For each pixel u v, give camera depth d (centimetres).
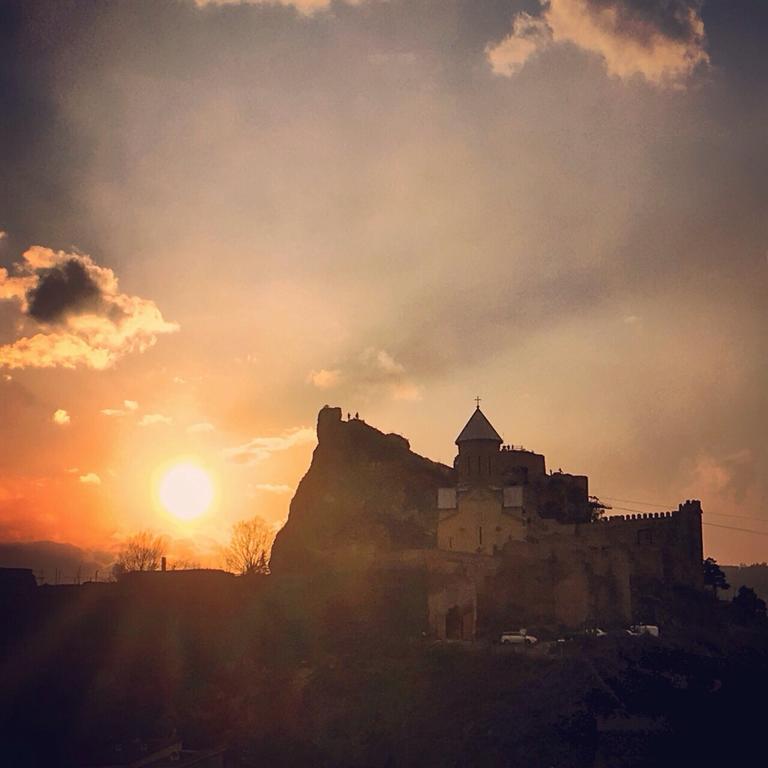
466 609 14700
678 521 15962
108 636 15762
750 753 11275
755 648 13900
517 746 12256
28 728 13950
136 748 13288
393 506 18012
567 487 17338
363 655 14400
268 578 16600
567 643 13762
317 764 12888
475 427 17738
